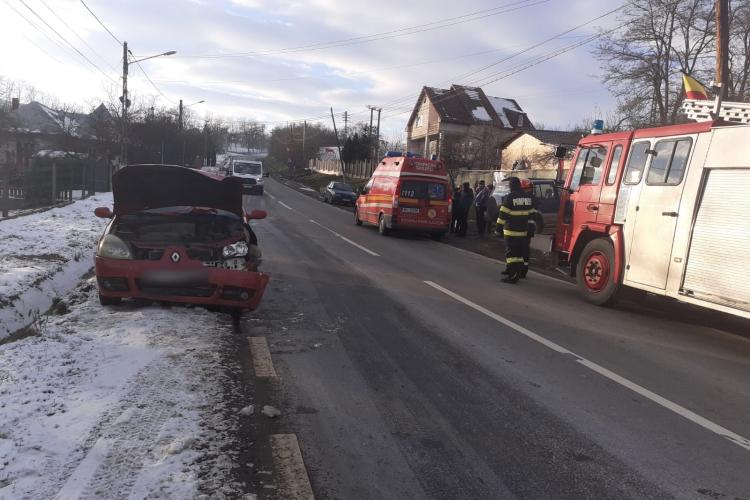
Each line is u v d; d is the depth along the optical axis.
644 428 4.37
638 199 8.27
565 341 6.79
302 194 44.22
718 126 7.05
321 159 82.69
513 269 10.87
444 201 18.23
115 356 4.84
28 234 12.27
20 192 18.39
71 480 2.97
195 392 4.34
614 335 7.28
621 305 9.52
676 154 7.68
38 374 4.33
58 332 5.40
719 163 6.94
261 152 159.75
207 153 70.06
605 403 4.84
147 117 47.41
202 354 5.15
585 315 8.40
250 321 6.68
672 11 21.70
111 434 3.51
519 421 4.37
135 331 5.53
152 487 3.01
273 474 3.35
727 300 6.71
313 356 5.61
